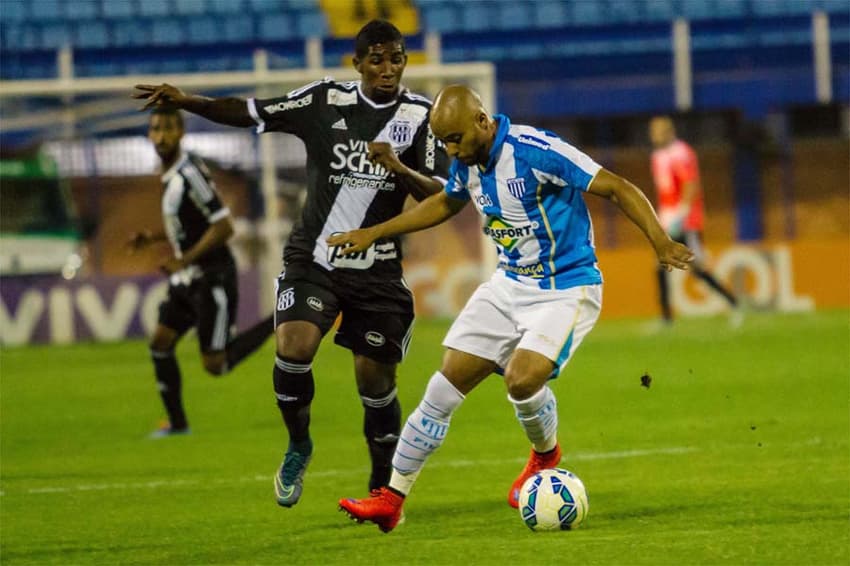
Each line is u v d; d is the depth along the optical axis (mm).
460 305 72312
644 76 87312
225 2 93062
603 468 28094
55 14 92250
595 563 18891
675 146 59719
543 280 20953
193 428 37844
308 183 22703
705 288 72375
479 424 36312
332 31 92625
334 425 37531
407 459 20906
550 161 20062
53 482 28828
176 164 34094
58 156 76062
